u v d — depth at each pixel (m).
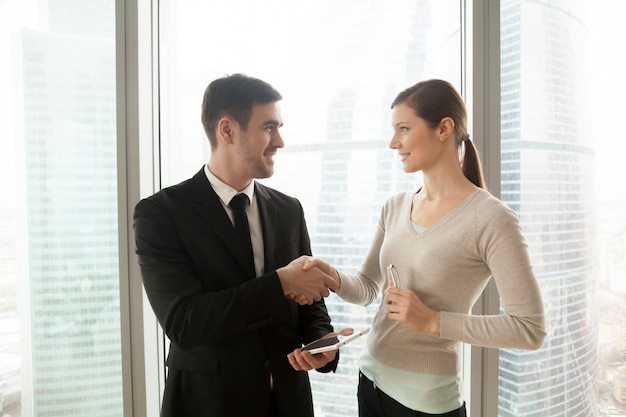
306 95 1.59
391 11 1.53
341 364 1.62
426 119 1.01
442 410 1.00
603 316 1.65
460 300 1.00
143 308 1.48
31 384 1.61
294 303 1.20
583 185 1.56
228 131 1.11
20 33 1.54
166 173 1.63
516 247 0.91
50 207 1.56
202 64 1.61
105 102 1.53
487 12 1.36
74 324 1.59
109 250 1.56
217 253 1.08
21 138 1.56
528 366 1.51
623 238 1.64
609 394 1.67
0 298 1.60
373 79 1.55
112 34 1.51
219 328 0.96
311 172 1.61
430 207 1.07
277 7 1.58
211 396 1.03
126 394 1.49
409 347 1.04
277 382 1.10
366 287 1.24
